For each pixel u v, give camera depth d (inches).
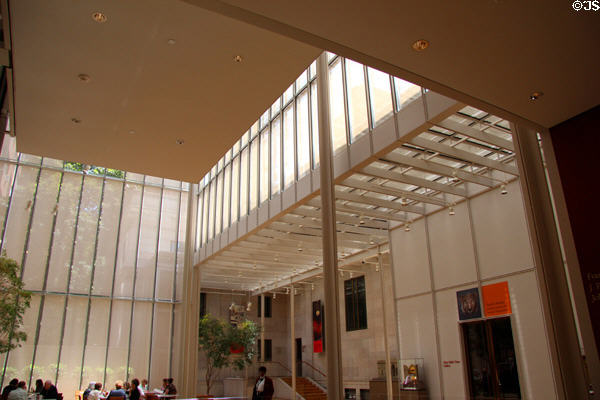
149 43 314.2
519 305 466.0
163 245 876.0
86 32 302.2
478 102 273.0
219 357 1061.8
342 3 203.9
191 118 406.3
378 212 606.2
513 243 483.5
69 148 459.2
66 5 279.4
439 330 555.2
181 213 909.8
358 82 508.4
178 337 841.5
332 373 418.3
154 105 385.1
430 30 218.2
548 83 254.5
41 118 401.4
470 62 239.0
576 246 278.4
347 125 512.4
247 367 1085.1
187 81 355.9
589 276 270.2
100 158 482.6
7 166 773.9
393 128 435.2
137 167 507.5
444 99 379.9
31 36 303.7
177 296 863.1
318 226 664.4
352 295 978.1
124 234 847.1
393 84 446.6
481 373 498.9
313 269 922.7
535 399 437.7
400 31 219.9
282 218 659.4
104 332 787.4
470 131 427.2
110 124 414.0
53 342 744.3
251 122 414.6
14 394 462.3
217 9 208.8
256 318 1229.1
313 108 587.8
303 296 1171.9
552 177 295.9
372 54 236.8
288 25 218.7
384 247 719.7
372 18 212.5
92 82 352.8
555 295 286.4
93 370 761.6
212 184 914.7
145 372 800.9
